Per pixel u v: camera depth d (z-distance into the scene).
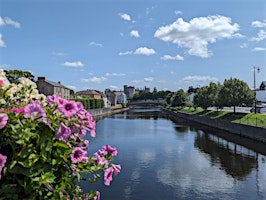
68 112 2.27
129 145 25.61
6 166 1.89
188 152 22.16
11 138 2.02
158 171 16.02
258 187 13.18
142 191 12.41
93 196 2.64
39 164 2.02
